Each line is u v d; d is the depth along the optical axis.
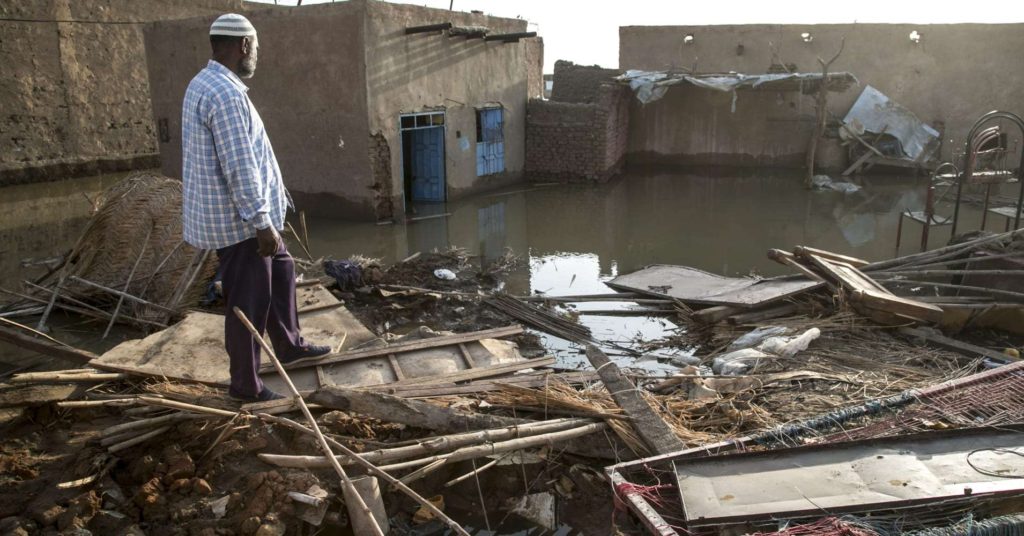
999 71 16.73
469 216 12.92
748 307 6.84
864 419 4.23
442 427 4.22
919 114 17.58
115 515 3.63
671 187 15.92
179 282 6.92
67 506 3.62
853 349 5.91
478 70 14.73
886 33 17.42
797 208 13.34
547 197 14.88
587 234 11.52
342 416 4.38
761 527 3.24
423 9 12.79
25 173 16.42
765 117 18.05
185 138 3.87
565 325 7.09
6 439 4.20
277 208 4.29
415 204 14.06
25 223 12.42
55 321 6.93
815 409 4.79
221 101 3.69
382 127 12.06
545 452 4.30
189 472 3.87
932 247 10.23
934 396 4.41
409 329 7.02
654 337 6.89
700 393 4.99
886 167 17.30
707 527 3.26
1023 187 8.62
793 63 18.55
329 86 11.97
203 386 4.53
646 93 16.67
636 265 9.70
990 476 3.48
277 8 12.20
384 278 8.43
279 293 4.68
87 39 17.62
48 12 16.55
